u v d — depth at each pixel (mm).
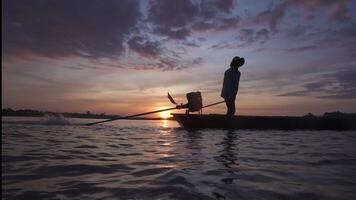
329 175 3047
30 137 6848
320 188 2529
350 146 5875
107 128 11312
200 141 6684
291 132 10133
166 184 2617
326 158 4215
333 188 2535
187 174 3045
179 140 6914
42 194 2312
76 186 2559
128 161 3893
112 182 2701
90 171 3219
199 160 3988
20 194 2311
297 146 5824
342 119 12281
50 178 2869
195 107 10773
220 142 6477
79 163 3684
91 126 12273
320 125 12039
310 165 3633
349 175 3047
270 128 11414
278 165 3615
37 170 3240
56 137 7094
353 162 3857
